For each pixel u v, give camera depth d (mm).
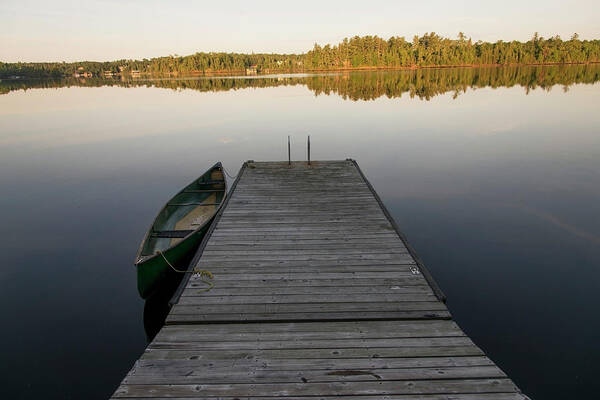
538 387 4117
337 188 8586
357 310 4184
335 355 3494
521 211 8688
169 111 28500
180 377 3238
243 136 19125
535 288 5820
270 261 5289
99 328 5379
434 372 3258
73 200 10680
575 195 9500
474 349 3547
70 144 17719
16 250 7695
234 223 6629
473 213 8680
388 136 17781
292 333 3838
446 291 5793
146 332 5289
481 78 50875
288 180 9297
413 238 7531
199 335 3824
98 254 7551
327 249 5621
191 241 6445
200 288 4656
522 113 21797
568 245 7082
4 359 4746
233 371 3303
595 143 14570
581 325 5012
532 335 4859
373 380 3178
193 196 8945
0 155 15656
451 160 13258
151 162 14641
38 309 5793
